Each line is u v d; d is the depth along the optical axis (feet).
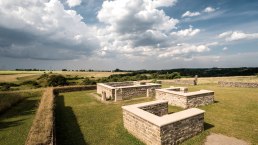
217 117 32.65
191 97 40.57
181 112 25.57
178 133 22.85
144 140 23.94
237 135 24.84
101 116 36.35
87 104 48.67
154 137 21.93
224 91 61.77
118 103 48.78
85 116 36.60
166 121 21.95
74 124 31.81
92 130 28.81
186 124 23.73
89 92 73.67
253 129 26.73
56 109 43.24
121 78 146.51
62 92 74.74
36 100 57.57
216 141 23.26
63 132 28.22
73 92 74.64
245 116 32.83
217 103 43.73
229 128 27.30
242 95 52.70
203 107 40.50
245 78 127.65
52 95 47.11
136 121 25.53
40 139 18.83
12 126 32.04
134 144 23.70
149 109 30.96
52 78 115.44
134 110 27.20
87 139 25.55
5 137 27.25
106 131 28.27
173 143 22.38
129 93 56.59
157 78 152.25
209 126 28.30
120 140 24.99
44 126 22.48
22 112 41.91
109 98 56.65
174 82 97.30
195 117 24.88
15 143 25.18
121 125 30.50
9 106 46.91
